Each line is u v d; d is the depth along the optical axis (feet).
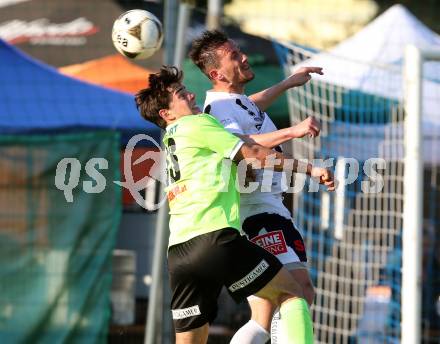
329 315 99.04
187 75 111.45
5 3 139.85
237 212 57.31
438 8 198.90
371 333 94.53
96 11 137.49
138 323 108.17
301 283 61.46
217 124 57.41
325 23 188.85
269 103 65.67
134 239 111.04
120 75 125.49
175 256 57.41
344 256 96.63
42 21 136.56
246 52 117.39
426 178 111.65
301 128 56.08
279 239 61.87
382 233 100.22
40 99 113.19
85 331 97.25
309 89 100.48
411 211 80.38
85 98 114.01
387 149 97.19
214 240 56.03
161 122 59.82
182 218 57.21
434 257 107.55
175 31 96.53
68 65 131.85
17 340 97.19
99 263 97.40
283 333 56.44
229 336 104.63
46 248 97.81
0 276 97.50
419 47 81.00
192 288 57.41
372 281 95.91
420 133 80.64
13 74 115.55
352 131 98.78
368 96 103.45
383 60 118.21
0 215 97.86
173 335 97.09
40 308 97.45
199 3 171.22
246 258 56.34
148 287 110.42
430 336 103.40
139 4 137.90
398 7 127.85
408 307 80.18
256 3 191.01
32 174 97.96
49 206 97.81
